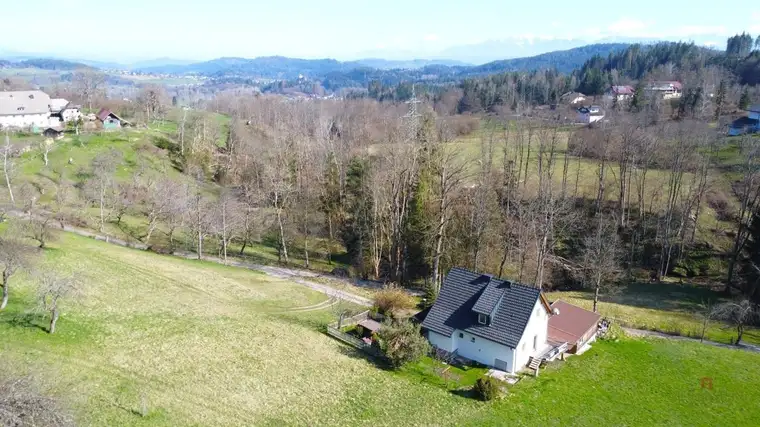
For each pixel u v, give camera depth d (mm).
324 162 98438
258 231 85688
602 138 101062
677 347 56281
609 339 57000
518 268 72500
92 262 58406
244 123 155000
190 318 49469
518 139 106750
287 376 41906
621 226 84938
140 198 91438
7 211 67875
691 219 82562
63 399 30562
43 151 96562
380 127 142250
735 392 47250
